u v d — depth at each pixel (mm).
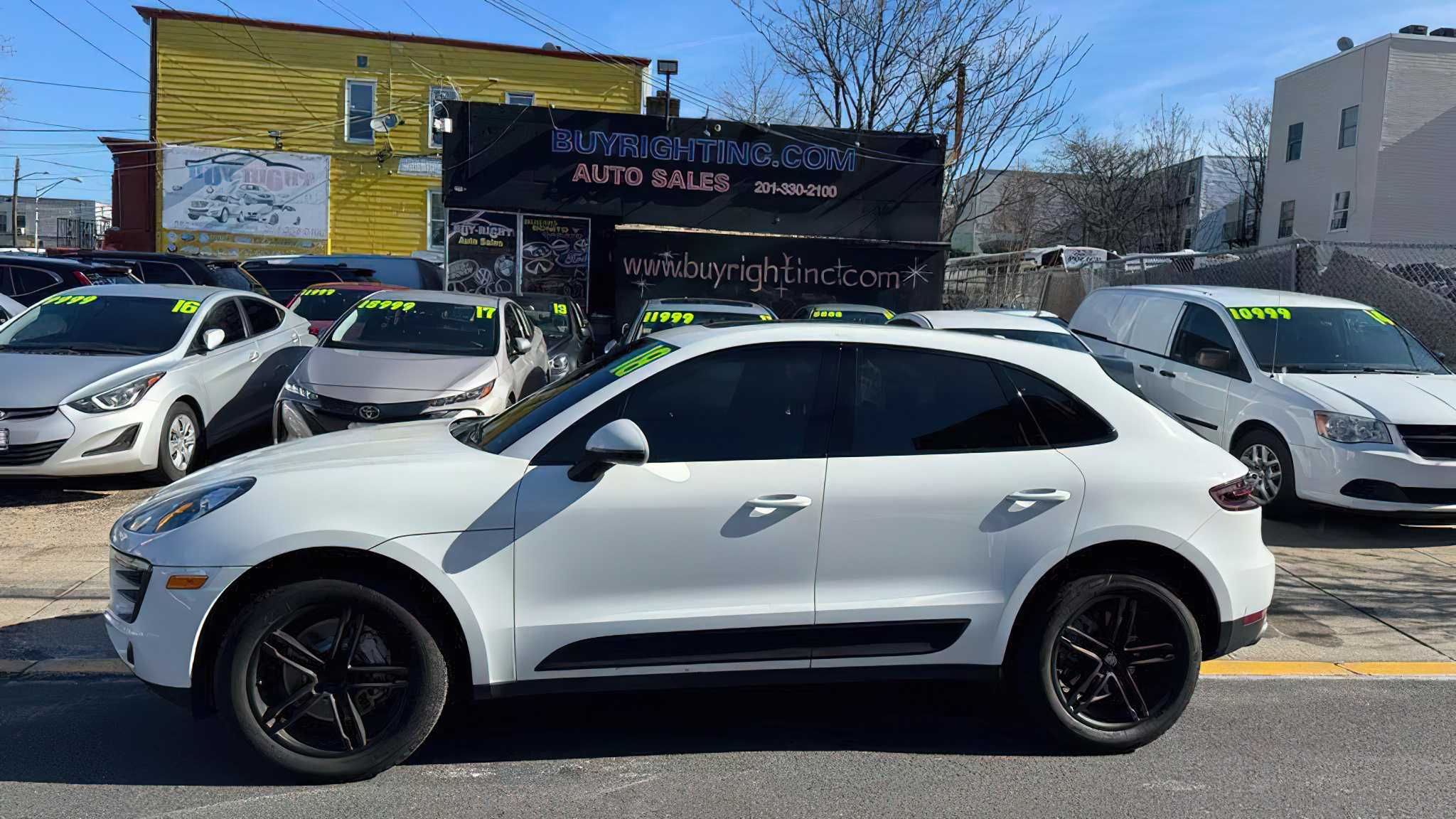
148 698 4367
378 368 8055
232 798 3488
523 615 3568
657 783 3678
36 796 3482
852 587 3746
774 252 19375
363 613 3520
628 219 19406
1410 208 28547
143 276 14477
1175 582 3967
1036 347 4098
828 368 3900
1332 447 7262
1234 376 8289
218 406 8484
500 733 4094
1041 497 3779
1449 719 4441
